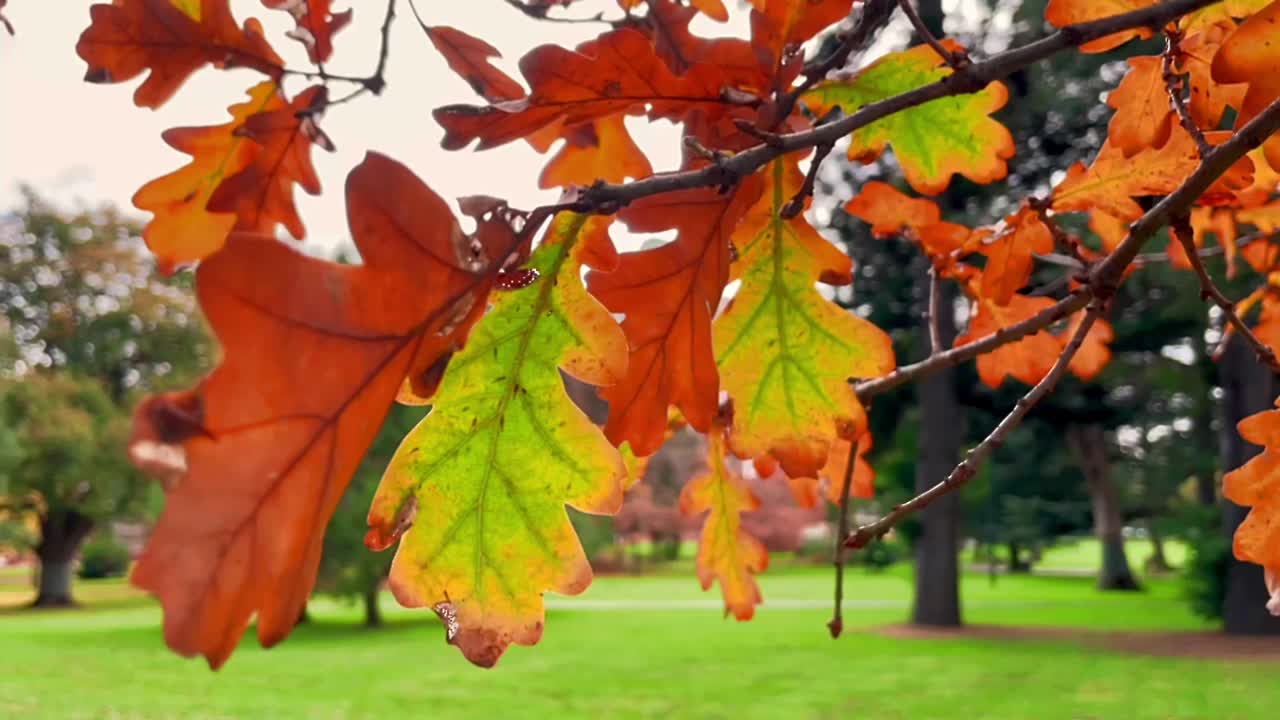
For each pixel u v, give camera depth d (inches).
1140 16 18.7
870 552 425.1
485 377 18.0
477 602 17.8
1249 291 146.6
